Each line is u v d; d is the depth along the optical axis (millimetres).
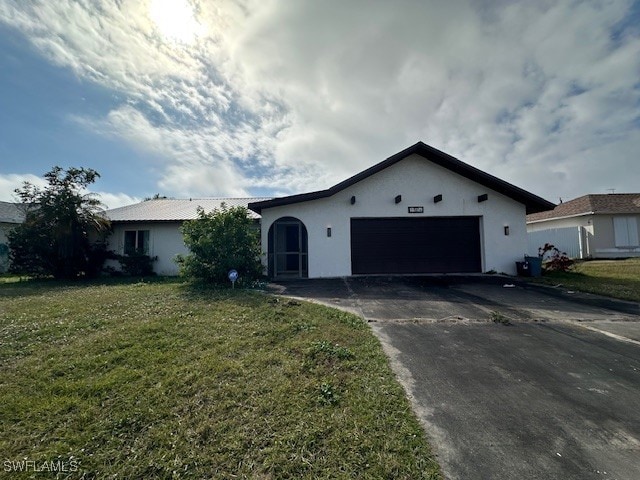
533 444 2268
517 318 5621
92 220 12336
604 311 6109
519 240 11297
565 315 5820
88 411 2609
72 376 3201
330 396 2867
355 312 6016
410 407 2727
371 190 11312
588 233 17484
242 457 2119
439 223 11500
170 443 2240
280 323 5031
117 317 5324
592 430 2438
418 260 11375
